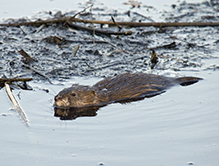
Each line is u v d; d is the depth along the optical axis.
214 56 36.34
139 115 24.23
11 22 42.53
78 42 38.97
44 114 24.47
